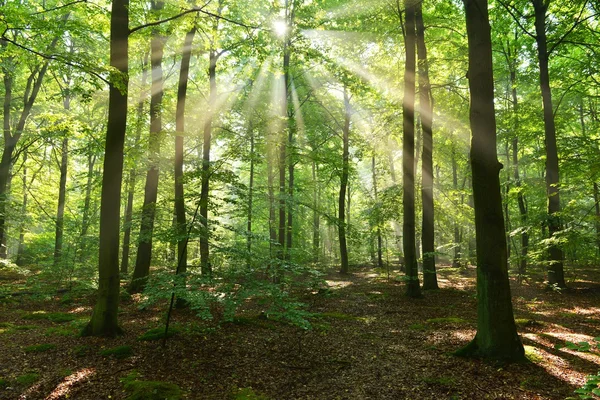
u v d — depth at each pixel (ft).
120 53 24.16
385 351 21.94
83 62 21.81
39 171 75.20
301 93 67.31
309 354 21.39
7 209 47.44
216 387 16.61
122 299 37.11
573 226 38.78
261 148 43.09
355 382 17.37
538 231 45.91
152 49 39.81
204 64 50.72
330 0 57.67
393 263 93.56
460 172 83.97
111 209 23.79
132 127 41.65
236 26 39.63
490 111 19.95
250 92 61.05
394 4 41.37
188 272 20.25
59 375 17.26
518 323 27.99
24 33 28.91
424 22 48.70
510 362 18.89
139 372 17.75
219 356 20.48
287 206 41.16
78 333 23.95
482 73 20.03
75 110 68.39
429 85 44.98
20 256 55.42
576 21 44.42
